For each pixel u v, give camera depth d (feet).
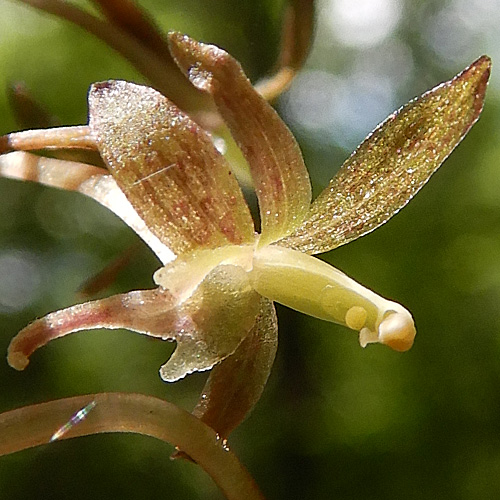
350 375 0.46
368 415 0.45
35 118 0.16
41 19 0.49
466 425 0.44
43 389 0.49
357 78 0.53
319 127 0.49
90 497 0.42
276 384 0.44
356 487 0.42
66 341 0.51
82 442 0.43
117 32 0.17
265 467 0.42
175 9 0.42
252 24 0.33
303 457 0.43
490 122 0.50
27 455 0.43
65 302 0.53
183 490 0.43
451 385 0.45
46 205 0.55
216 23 0.36
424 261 0.47
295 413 0.44
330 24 0.53
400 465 0.43
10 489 0.41
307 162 0.47
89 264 0.54
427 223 0.48
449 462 0.43
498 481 0.42
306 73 0.49
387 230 0.48
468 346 0.46
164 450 0.44
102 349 0.52
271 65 0.32
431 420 0.44
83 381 0.51
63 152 0.15
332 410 0.44
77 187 0.15
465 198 0.49
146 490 0.42
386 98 0.52
